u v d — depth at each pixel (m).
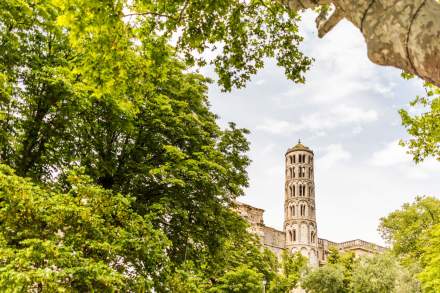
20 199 9.64
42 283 9.04
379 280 44.41
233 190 20.16
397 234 45.28
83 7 6.73
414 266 42.31
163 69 8.56
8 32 13.45
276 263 34.34
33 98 14.48
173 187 18.05
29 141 14.95
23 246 10.23
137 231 12.38
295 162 90.00
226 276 22.69
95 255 11.25
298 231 81.25
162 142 18.36
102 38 7.29
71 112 14.46
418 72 2.15
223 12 9.09
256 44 10.52
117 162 18.22
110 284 9.87
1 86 12.16
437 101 13.44
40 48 14.93
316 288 51.44
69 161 16.14
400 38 2.19
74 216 10.48
